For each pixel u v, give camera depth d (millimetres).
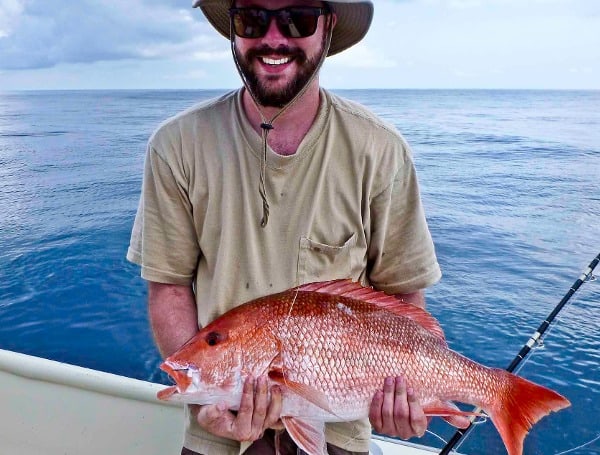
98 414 2850
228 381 1767
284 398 1771
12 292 6855
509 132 27859
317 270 1994
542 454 3850
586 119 36938
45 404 2881
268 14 1773
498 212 10805
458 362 1866
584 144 22297
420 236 2129
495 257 8141
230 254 1979
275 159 1902
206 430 2000
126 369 5270
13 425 2891
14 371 2908
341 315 1817
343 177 1973
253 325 1781
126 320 6152
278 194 1940
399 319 1879
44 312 6336
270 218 1954
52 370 2877
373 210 2062
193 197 1999
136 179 14219
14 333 5898
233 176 1959
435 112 44062
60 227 9602
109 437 2828
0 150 19703
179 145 2000
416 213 2113
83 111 42594
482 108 50375
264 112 1897
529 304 6441
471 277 7328
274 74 1830
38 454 2857
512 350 5469
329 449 2078
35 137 23969
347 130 1964
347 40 2191
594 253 8297
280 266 1971
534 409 1821
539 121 35094
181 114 2066
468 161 17719
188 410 2115
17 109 45812
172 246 2086
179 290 2150
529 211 10867
